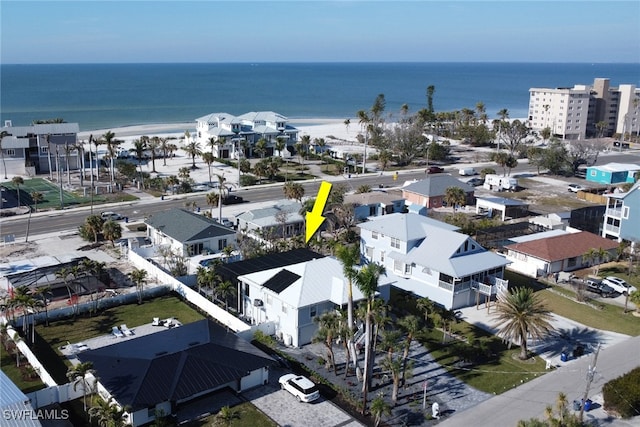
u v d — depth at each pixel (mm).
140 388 37812
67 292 59062
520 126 153625
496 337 50906
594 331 52656
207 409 39406
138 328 51969
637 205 74375
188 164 131875
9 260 68688
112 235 73125
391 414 39219
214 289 57438
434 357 47562
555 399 41281
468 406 40469
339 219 81312
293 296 49406
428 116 178750
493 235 75562
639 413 39156
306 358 47000
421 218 68938
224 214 91250
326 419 38656
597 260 69375
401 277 61344
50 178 114625
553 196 109750
